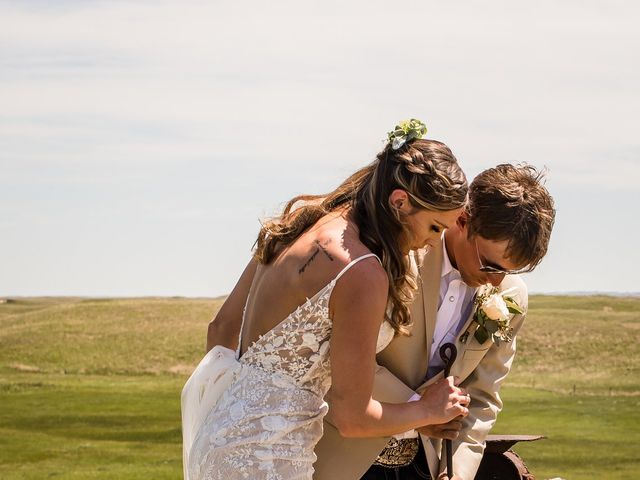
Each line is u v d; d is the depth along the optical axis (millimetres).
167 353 22906
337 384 2695
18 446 14656
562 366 19656
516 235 2908
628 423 15062
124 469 13172
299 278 2732
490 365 3424
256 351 2818
